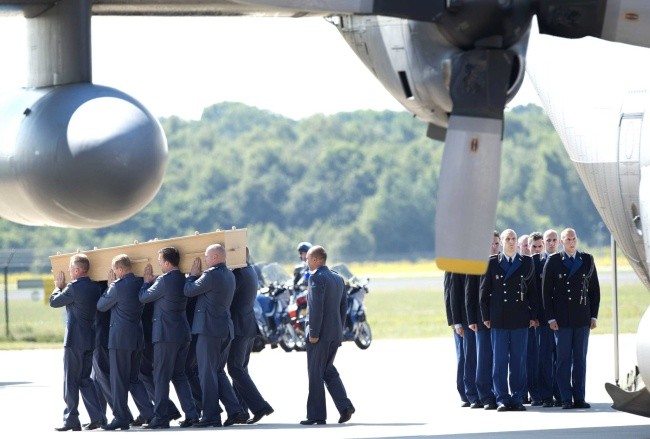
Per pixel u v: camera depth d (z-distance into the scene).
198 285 35.25
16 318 111.25
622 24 25.78
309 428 35.53
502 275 38.66
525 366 39.22
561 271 38.81
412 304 124.62
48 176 29.11
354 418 38.56
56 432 35.97
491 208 25.56
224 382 36.44
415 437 33.00
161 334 35.50
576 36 26.12
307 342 36.66
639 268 34.78
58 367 60.66
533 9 25.81
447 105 26.34
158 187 30.11
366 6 25.42
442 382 51.16
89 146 28.78
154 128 29.61
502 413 38.66
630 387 35.16
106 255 36.81
